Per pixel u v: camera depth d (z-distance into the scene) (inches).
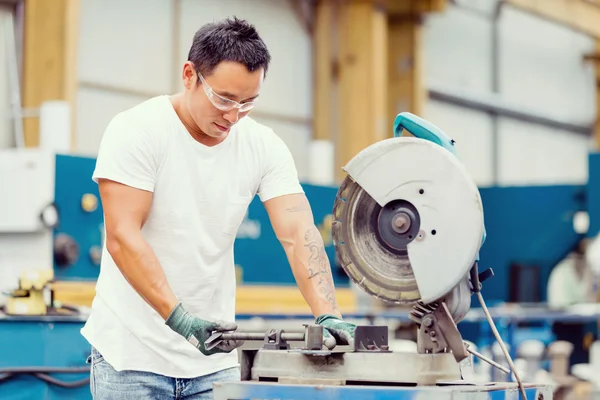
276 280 234.7
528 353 242.1
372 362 71.7
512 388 75.0
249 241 228.7
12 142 263.3
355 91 357.4
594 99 519.8
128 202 83.7
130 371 87.3
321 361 73.2
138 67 300.5
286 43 352.5
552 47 491.2
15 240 184.2
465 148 428.1
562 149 498.9
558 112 492.1
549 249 333.4
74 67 263.3
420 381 70.5
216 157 88.0
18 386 134.0
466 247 73.2
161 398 88.7
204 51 81.3
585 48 517.3
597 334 278.2
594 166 316.5
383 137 361.7
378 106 358.3
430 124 80.5
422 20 391.2
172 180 86.7
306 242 89.6
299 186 92.7
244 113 83.2
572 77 506.6
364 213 78.9
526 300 331.3
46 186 182.5
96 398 88.7
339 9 362.0
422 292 74.2
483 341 242.4
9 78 264.7
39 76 263.1
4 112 262.5
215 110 82.0
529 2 441.1
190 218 87.6
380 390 67.4
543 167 482.3
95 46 286.5
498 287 339.3
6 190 181.2
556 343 255.6
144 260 82.0
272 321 219.6
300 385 69.4
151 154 85.0
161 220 87.0
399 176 75.8
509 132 457.4
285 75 351.3
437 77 412.5
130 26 297.9
